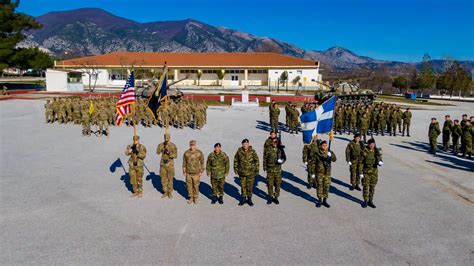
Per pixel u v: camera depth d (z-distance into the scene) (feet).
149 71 204.44
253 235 25.68
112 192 34.27
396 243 24.85
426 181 40.14
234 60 214.90
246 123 82.48
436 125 55.36
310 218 28.96
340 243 24.71
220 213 29.63
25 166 42.83
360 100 124.47
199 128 72.90
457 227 27.63
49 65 236.84
